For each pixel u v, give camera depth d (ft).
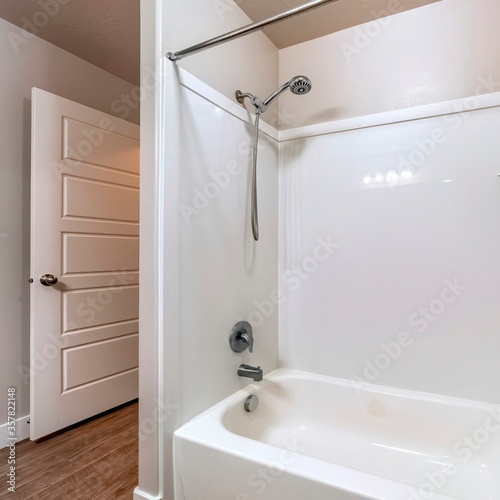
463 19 5.24
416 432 5.07
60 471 5.49
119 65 8.05
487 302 4.92
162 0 4.08
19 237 6.72
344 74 6.04
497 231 4.89
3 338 6.43
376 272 5.64
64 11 6.23
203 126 4.66
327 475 3.20
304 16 5.75
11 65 6.57
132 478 5.30
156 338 3.94
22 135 6.76
